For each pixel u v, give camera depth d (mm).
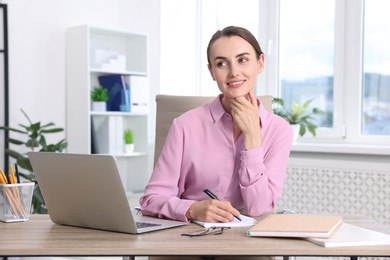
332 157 3387
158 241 1312
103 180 1376
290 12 3914
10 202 1587
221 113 1832
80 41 3842
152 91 4379
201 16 4465
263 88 4004
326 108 3781
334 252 1227
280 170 1817
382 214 3211
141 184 4297
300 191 3516
